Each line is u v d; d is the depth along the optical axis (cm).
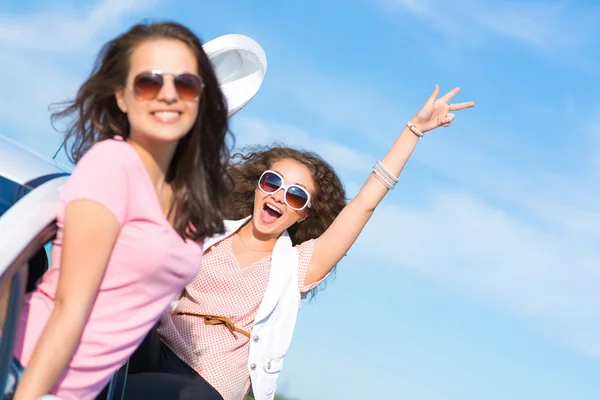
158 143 250
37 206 234
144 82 242
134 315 249
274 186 416
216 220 268
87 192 231
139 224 242
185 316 390
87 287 233
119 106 254
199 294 393
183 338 383
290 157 434
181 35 251
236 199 436
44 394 228
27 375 226
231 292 395
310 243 416
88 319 242
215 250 405
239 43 401
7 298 229
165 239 244
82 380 246
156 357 368
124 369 293
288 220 420
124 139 257
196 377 375
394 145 420
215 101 262
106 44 253
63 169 285
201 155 264
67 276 232
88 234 230
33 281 278
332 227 415
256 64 413
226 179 294
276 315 402
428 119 418
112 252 239
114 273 241
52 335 229
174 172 264
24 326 241
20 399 223
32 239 230
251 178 439
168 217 262
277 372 399
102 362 247
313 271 413
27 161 270
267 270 405
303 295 418
